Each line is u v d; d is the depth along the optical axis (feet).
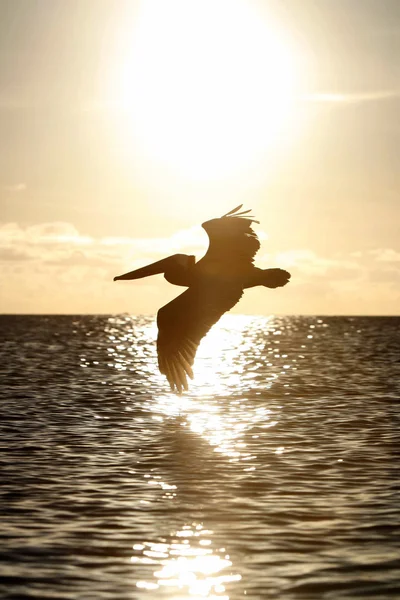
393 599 37.22
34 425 86.48
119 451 71.82
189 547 44.65
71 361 184.44
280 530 47.73
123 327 476.54
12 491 56.85
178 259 28.96
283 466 65.21
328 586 38.88
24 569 41.24
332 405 104.83
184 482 59.67
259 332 421.59
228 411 99.96
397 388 125.49
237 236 29.01
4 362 179.01
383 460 67.26
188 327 29.58
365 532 47.16
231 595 37.93
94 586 39.01
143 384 133.59
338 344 266.77
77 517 50.42
